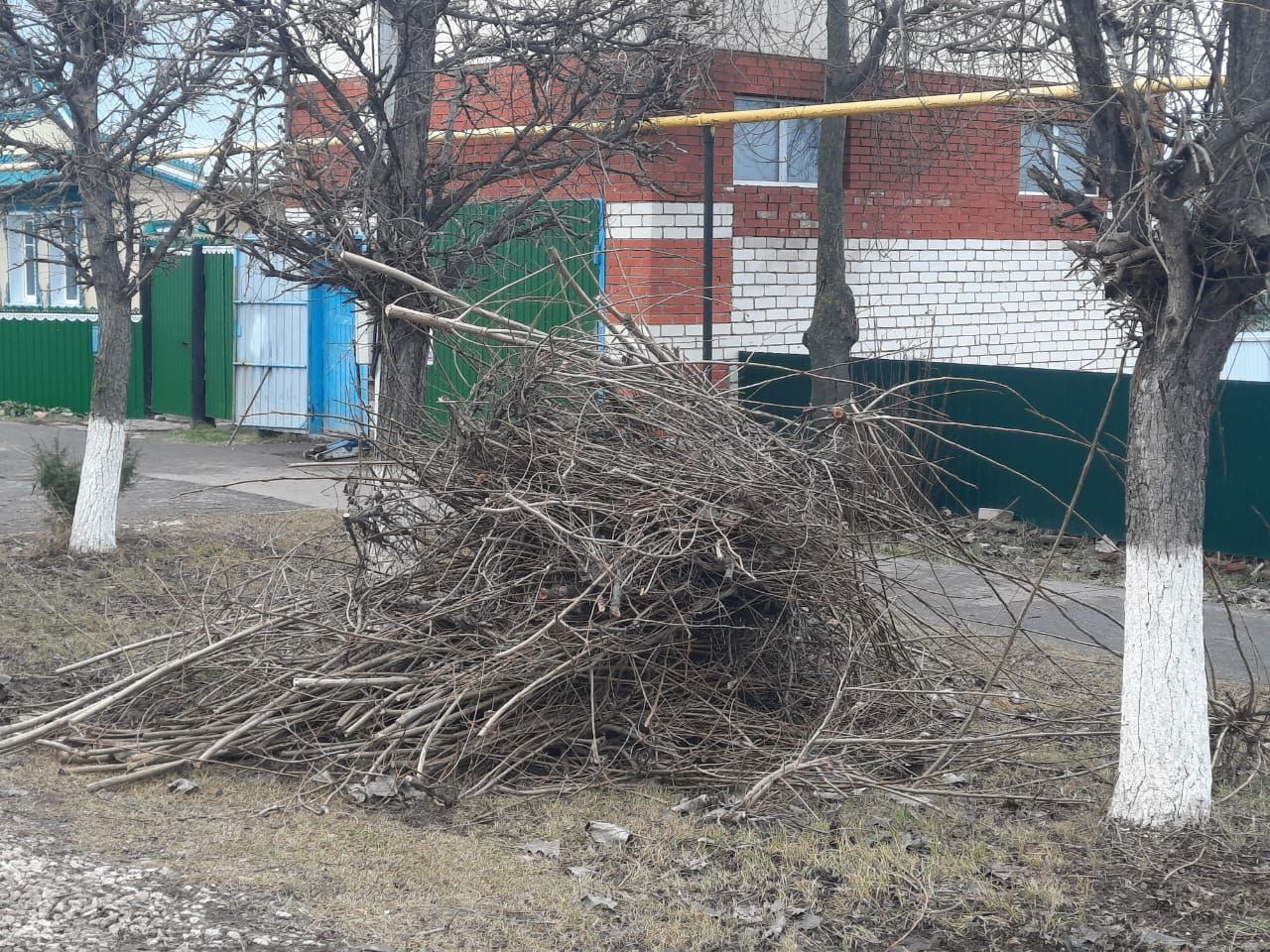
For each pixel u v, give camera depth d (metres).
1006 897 4.73
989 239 15.84
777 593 6.29
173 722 6.32
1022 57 6.07
